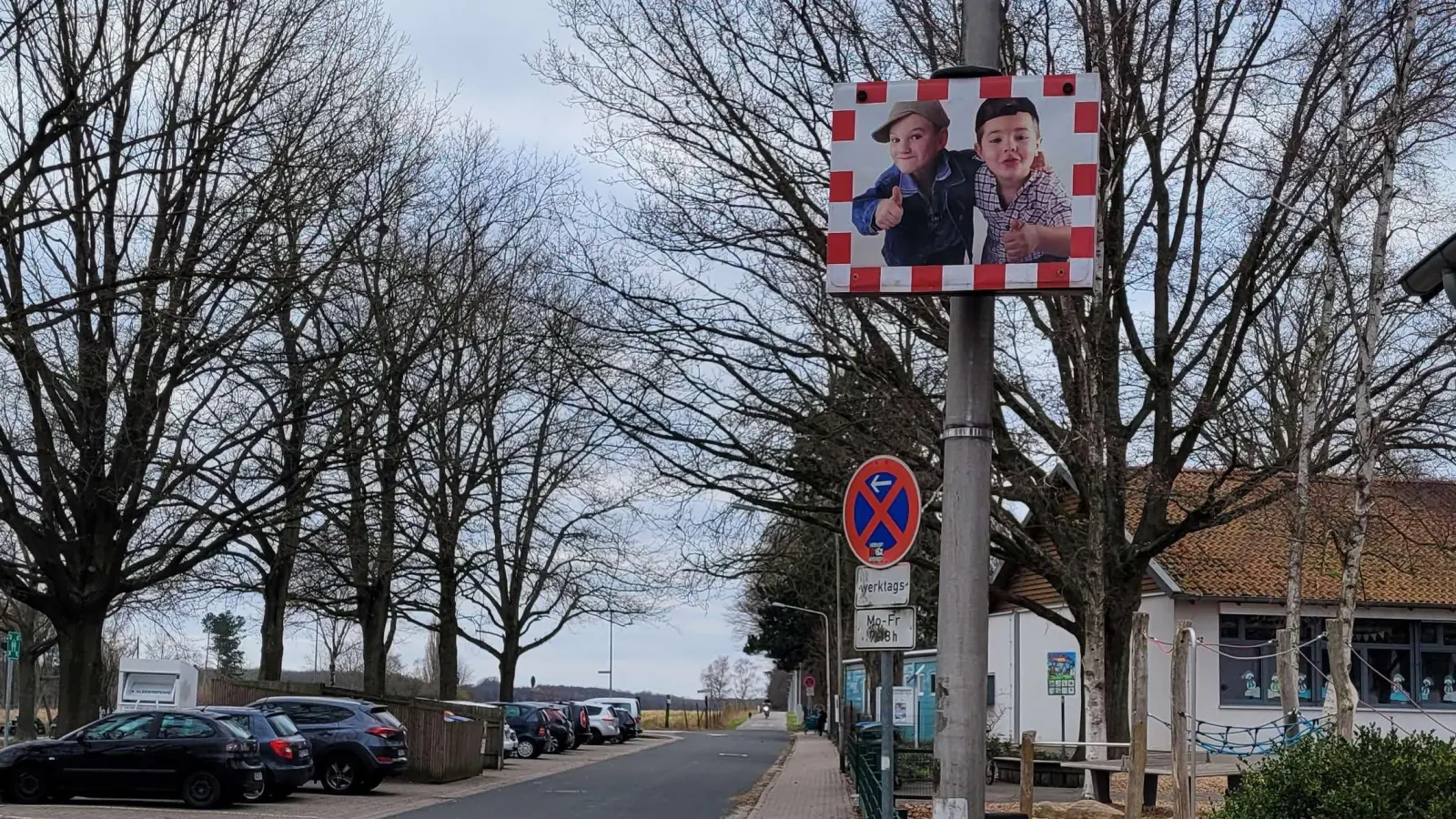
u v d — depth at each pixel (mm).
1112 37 19453
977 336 9133
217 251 23125
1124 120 20016
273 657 35188
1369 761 8805
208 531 25859
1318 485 22016
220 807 22500
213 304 23859
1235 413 25141
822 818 22391
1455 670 35000
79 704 24047
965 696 8461
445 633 41969
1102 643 20656
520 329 32125
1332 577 32875
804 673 86062
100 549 24422
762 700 153000
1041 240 9211
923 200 9391
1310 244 21156
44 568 23859
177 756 22344
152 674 31141
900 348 22734
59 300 18812
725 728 89750
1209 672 33250
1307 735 11453
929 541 24844
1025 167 9336
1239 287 21766
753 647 76812
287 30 24750
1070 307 20062
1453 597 34406
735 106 21922
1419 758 8742
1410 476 24484
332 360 27375
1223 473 22312
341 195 25328
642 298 22391
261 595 37688
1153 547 22141
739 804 25109
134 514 24469
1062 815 18641
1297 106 21031
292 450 25906
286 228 24609
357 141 26125
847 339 21734
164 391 23875
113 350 23547
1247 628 33969
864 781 18859
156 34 21531
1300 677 34000
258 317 23875
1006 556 24062
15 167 19000
